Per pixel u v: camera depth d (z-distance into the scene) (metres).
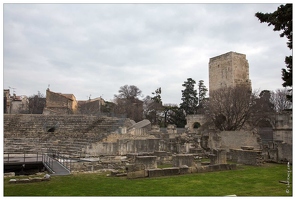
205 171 19.86
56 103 63.72
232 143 38.38
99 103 82.44
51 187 13.84
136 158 18.45
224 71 63.16
